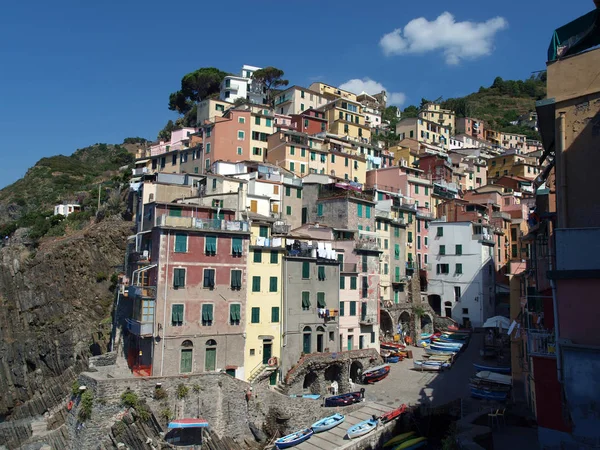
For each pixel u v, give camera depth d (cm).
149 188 7031
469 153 15400
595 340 2272
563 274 2345
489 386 5247
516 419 4069
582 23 2734
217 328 5334
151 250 5500
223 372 4988
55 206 12231
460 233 8975
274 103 15088
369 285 7062
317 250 6272
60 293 8419
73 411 4709
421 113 18212
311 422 5219
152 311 5028
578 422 2244
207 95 15962
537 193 3566
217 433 4816
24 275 8800
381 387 6053
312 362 5784
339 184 8100
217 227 5481
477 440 3603
